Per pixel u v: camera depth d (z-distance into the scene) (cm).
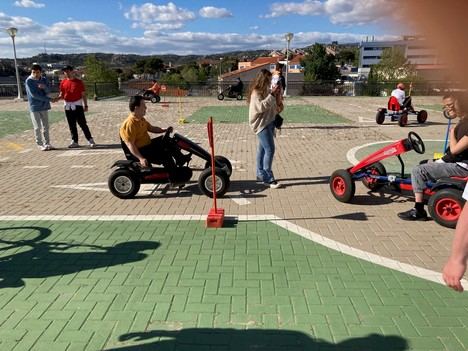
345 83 3047
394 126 1380
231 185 674
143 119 608
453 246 192
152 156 605
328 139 1118
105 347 280
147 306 328
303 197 609
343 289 349
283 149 982
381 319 307
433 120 1523
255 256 413
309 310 319
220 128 1351
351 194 566
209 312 318
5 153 954
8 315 320
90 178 731
